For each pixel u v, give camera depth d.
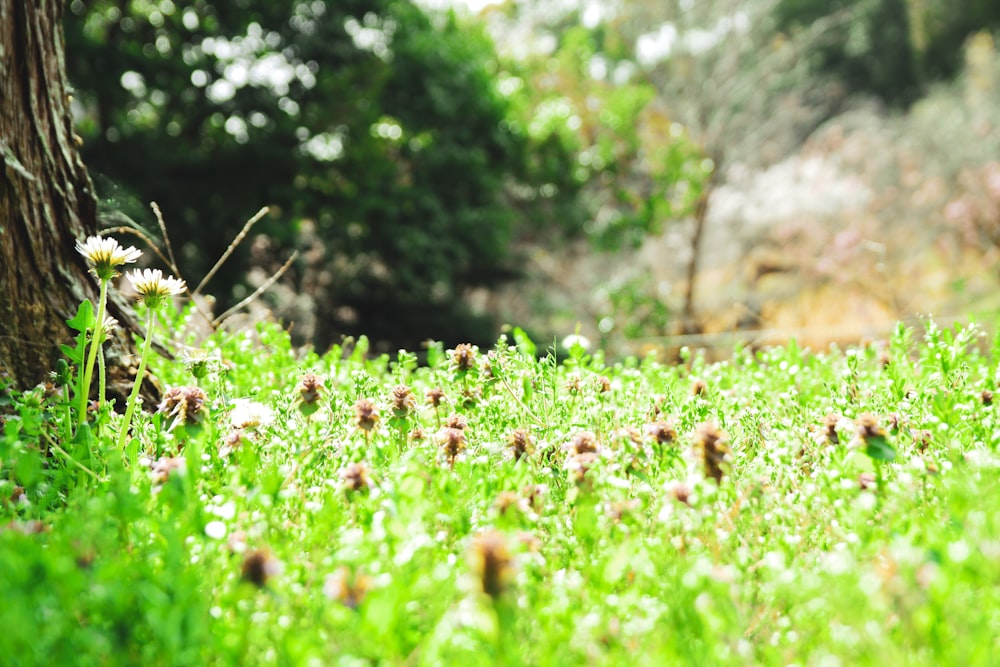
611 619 1.55
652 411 2.96
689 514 1.93
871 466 2.17
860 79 29.48
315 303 16.38
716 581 1.56
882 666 1.41
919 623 1.46
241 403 2.68
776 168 20.19
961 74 23.03
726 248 18.56
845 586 1.54
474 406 3.05
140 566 1.50
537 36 19.89
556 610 1.60
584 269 18.86
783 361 3.92
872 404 2.92
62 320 3.18
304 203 15.52
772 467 2.38
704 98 17.33
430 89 16.81
